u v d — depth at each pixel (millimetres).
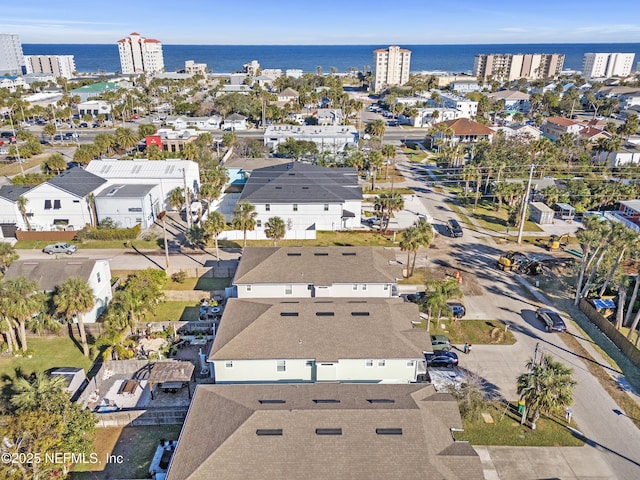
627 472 30703
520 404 35312
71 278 42156
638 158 99312
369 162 92062
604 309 49562
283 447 26719
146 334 44969
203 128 144875
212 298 51344
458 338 44906
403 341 37156
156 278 50938
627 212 75000
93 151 97875
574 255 62969
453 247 65375
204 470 25766
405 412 28859
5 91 177250
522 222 65812
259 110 158625
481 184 90750
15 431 26953
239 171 88438
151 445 32906
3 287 38719
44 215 69375
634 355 41812
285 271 47562
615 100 176500
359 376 36531
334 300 43062
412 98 186125
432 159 114000
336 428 27781
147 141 113562
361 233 69000
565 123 129875
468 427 34219
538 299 52406
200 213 72500
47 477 28156
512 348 43594
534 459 31547
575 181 86688
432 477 25594
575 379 39438
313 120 155625
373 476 25562
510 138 114625
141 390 38250
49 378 36781
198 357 42188
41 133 138625
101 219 70125
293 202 67062
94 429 32125
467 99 164625
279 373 36375
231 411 29297
